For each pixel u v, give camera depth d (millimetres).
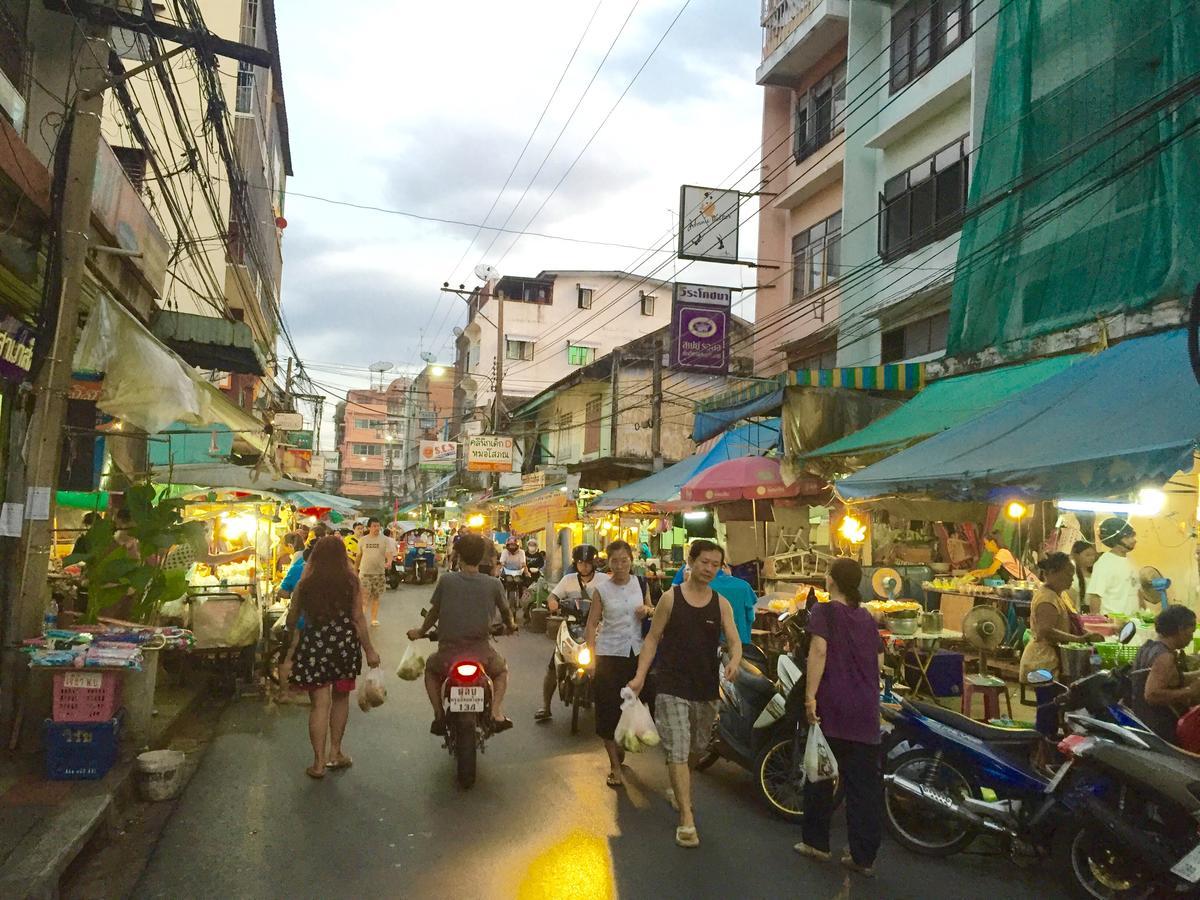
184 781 6426
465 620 6750
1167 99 8742
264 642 10508
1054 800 4910
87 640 6199
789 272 21594
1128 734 4762
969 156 15125
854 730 5000
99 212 8680
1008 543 12484
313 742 6582
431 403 69562
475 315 50344
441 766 6961
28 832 4738
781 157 22000
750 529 15867
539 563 20219
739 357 24141
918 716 5523
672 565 17516
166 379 7832
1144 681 5738
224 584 9688
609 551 6766
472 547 6906
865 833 4961
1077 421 7809
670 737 5410
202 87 10562
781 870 5004
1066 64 11828
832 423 12297
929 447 8805
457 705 6383
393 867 4848
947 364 12398
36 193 7312
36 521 6637
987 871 5156
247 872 4734
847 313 16984
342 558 6773
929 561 13188
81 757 5738
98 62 7227
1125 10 11078
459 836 5367
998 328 12102
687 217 18281
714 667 5543
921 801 5328
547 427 38406
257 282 24812
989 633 9367
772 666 7590
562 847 5230
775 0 21312
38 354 6734
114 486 12164
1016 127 12391
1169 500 10359
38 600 6602
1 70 8609
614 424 27516
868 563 13875
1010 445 7840
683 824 5352
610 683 6570
